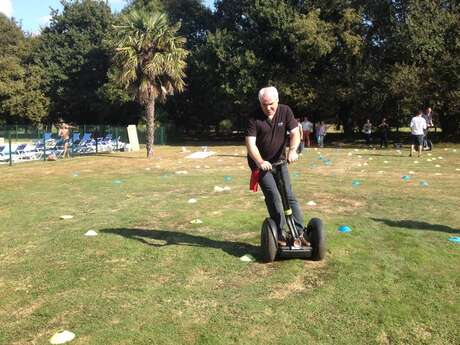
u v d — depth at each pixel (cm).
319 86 3341
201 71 3697
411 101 2944
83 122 5022
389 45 3170
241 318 410
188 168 1727
